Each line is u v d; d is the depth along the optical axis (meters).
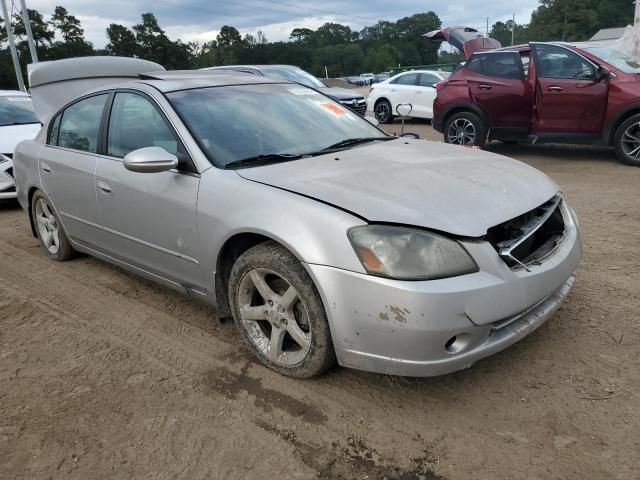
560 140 8.27
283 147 3.42
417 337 2.37
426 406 2.66
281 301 2.81
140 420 2.68
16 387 3.01
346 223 2.52
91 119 4.09
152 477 2.31
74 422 2.69
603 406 2.58
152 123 3.51
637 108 7.52
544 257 2.79
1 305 4.09
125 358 3.25
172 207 3.24
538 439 2.40
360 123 4.12
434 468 2.28
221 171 3.08
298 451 2.42
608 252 4.46
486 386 2.78
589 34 78.31
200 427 2.60
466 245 2.47
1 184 6.95
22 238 5.82
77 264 4.86
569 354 3.01
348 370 2.97
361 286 2.44
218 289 3.18
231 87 3.85
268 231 2.71
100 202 3.85
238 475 2.30
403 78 14.81
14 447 2.54
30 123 7.99
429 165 3.14
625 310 3.46
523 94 8.42
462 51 14.16
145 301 4.02
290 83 4.27
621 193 6.39
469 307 2.38
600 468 2.22
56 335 3.58
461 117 9.14
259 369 3.04
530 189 2.98
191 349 3.31
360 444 2.44
